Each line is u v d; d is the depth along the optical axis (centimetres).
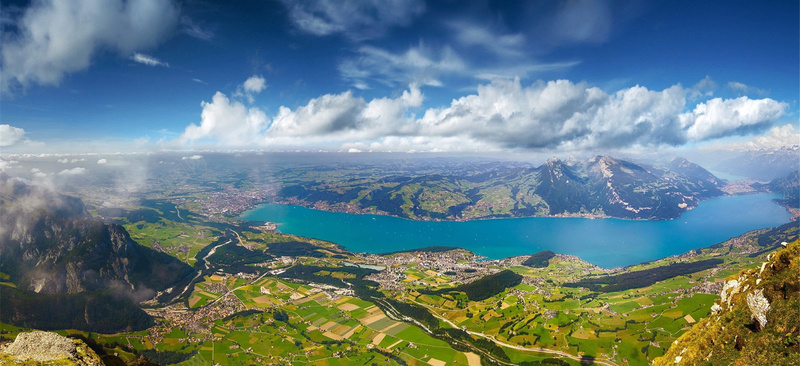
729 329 8362
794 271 7756
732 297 9200
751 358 7269
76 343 7400
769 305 7769
